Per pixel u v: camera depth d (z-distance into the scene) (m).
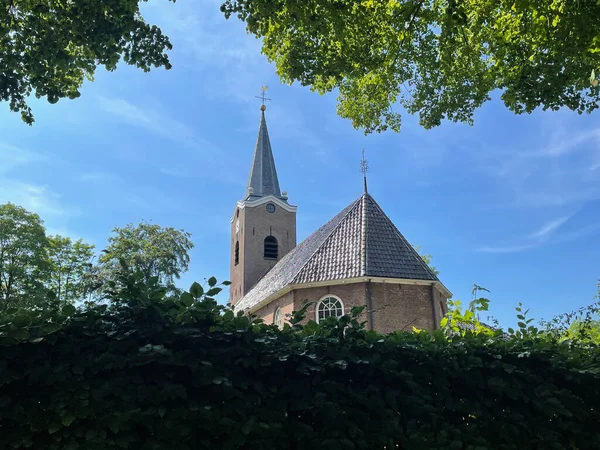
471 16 10.91
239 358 4.08
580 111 10.70
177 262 41.28
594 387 5.39
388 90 12.55
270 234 39.62
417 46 11.89
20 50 8.55
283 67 10.70
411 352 4.80
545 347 5.45
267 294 26.92
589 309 7.53
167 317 4.05
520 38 10.12
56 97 9.07
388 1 10.07
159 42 9.04
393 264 21.77
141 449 3.62
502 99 11.17
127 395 3.68
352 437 4.18
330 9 8.64
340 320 4.70
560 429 5.14
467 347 5.12
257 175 42.59
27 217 38.19
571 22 8.00
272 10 8.56
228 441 3.79
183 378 3.95
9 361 3.54
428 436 4.54
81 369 3.61
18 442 3.33
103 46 8.50
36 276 37.22
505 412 5.00
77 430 3.47
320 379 4.33
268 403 4.10
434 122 13.05
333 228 24.86
